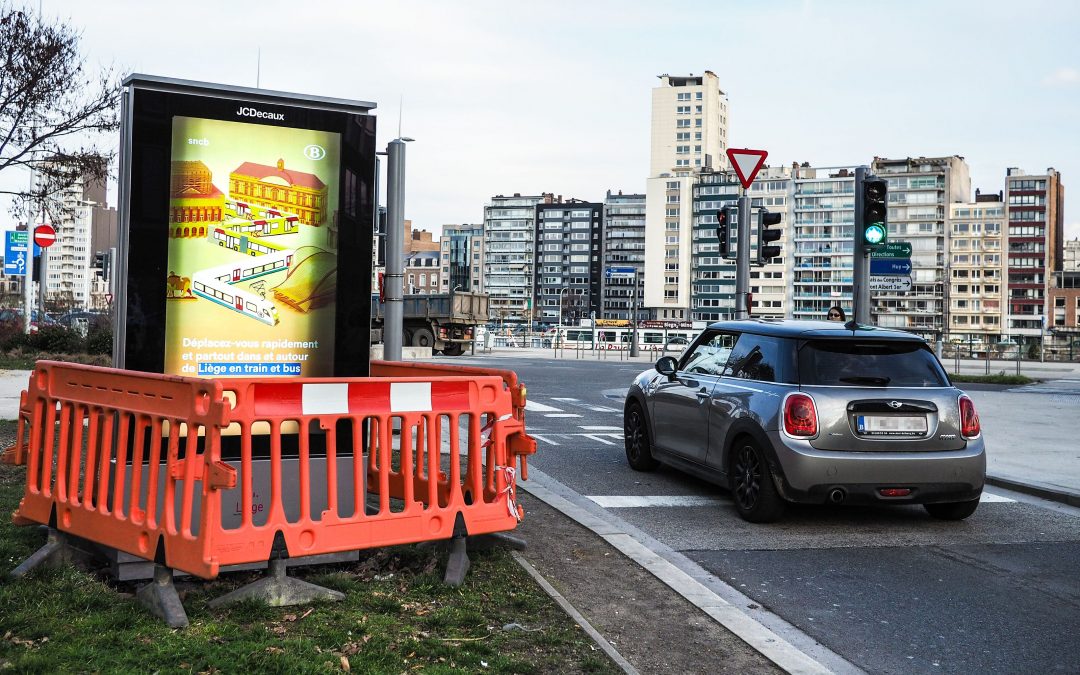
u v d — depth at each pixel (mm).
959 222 173250
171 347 5617
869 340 7719
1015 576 6121
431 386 5234
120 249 5508
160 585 4484
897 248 17344
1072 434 14102
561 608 4809
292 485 5566
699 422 8562
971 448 7457
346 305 6094
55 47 12461
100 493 4957
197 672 3660
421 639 4203
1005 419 16453
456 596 4918
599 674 3922
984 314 171750
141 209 5520
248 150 5789
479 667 3916
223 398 4461
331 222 6043
